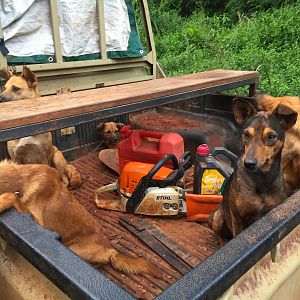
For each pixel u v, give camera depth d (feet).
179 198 5.51
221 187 5.50
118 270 4.23
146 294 3.94
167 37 24.84
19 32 8.07
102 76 9.84
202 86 6.17
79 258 1.90
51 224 3.86
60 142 8.08
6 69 7.70
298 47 18.90
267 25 22.17
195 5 31.91
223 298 2.01
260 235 2.23
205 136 7.17
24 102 4.80
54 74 8.68
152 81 6.61
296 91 13.88
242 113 4.55
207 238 5.08
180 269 4.38
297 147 5.32
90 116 4.40
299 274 2.90
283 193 4.29
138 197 5.53
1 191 3.57
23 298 2.27
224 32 24.40
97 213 5.81
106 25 9.66
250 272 2.31
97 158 8.43
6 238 2.27
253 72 7.84
